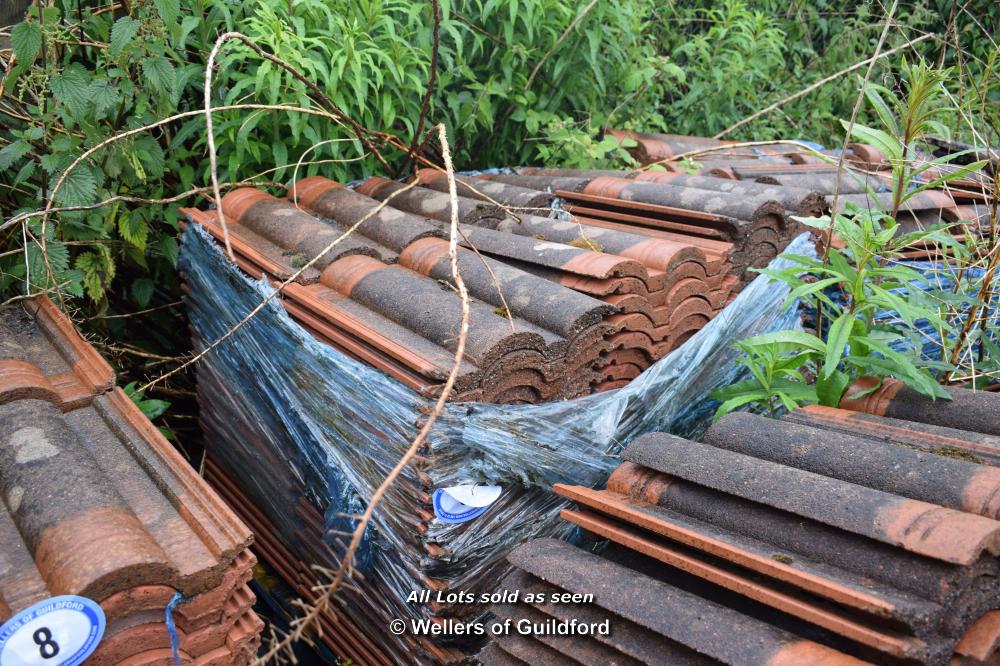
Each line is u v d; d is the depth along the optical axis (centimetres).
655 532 188
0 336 254
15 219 254
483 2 416
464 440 213
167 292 395
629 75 476
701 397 283
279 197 351
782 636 160
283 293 269
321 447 258
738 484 188
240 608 178
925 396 234
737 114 580
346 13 360
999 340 318
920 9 606
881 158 478
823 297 262
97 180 299
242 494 336
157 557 161
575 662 186
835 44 639
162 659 165
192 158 364
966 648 155
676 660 167
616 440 250
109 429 223
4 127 323
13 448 194
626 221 338
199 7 324
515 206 330
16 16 329
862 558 164
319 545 276
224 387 321
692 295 283
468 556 228
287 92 334
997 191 273
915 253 332
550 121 439
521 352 223
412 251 283
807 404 264
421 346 226
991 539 154
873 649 156
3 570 163
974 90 297
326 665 297
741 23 539
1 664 144
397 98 380
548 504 242
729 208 306
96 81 286
